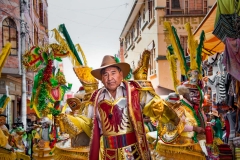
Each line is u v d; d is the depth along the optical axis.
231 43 5.32
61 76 4.86
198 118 4.97
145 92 3.49
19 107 18.38
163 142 4.80
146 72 3.98
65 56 4.65
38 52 4.55
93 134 3.42
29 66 4.55
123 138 3.34
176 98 5.33
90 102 3.69
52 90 4.58
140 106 3.40
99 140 3.46
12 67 15.98
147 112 3.49
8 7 16.16
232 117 5.88
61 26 4.65
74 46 4.76
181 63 5.45
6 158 5.86
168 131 4.71
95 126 3.43
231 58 5.30
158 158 4.89
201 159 4.60
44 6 28.94
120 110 3.37
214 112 8.09
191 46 5.49
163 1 16.62
